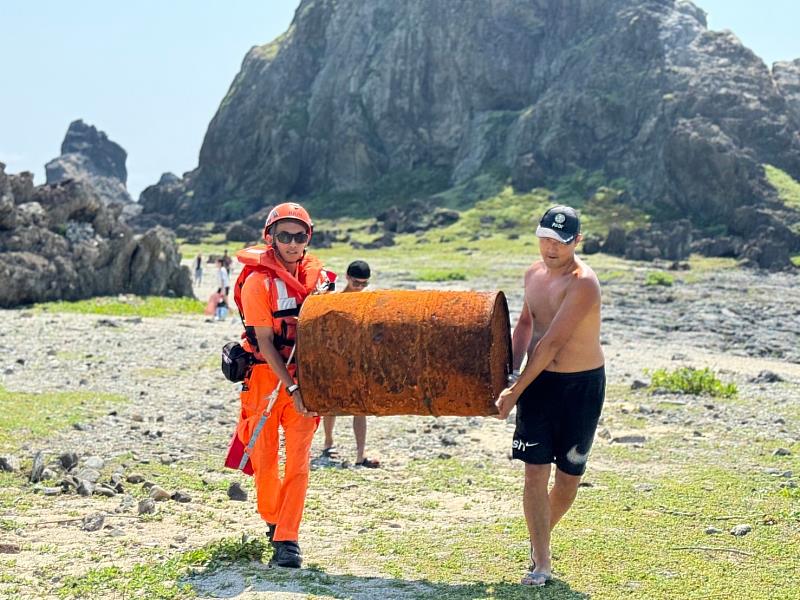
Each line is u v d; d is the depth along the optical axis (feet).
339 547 23.24
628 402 50.06
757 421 44.73
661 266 232.94
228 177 492.95
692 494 29.99
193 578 19.85
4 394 45.24
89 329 79.10
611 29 416.87
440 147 451.94
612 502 28.84
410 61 462.19
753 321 115.24
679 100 362.74
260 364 21.50
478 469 34.17
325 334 19.56
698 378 53.88
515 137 412.98
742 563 22.52
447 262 239.71
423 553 22.68
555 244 20.56
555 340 20.06
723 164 321.73
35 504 26.58
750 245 256.11
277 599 18.37
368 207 428.56
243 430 21.68
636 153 367.66
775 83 379.35
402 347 19.17
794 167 338.95
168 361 60.90
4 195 110.11
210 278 177.27
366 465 34.30
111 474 30.66
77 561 21.15
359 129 458.50
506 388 20.56
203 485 29.68
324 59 502.79
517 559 22.29
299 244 21.26
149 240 120.06
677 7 429.79
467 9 460.55
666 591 20.12
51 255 111.65
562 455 20.93
